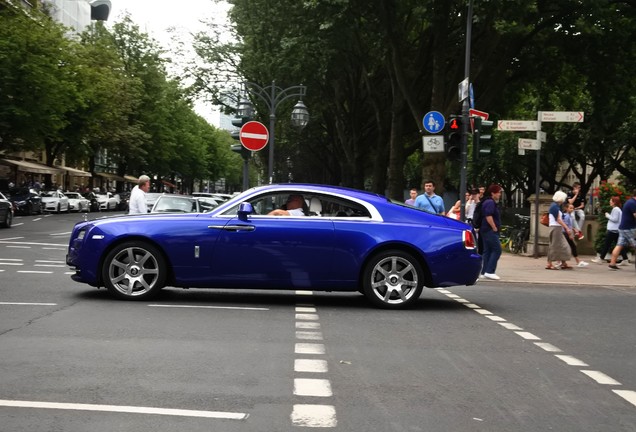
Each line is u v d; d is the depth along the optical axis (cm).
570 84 3094
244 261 1003
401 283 1022
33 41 3925
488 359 706
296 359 675
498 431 472
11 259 1638
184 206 2066
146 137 6412
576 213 2234
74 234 1045
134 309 945
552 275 1645
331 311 990
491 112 3403
